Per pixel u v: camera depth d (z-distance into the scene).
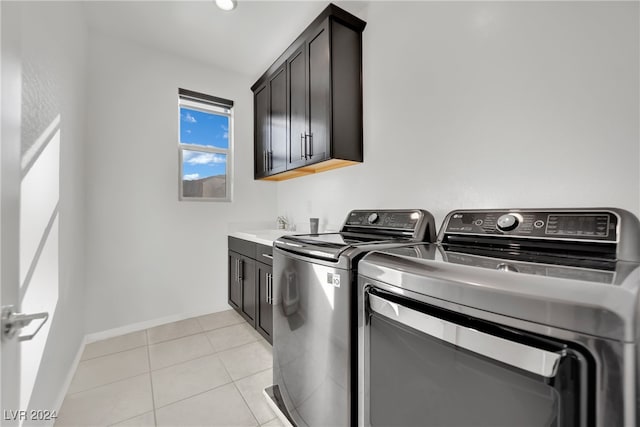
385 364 0.91
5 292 0.59
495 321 0.63
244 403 1.58
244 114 3.06
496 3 1.34
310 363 1.25
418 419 0.81
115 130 2.38
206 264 2.86
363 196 2.08
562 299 0.55
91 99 2.27
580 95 1.08
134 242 2.48
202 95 2.79
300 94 2.20
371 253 1.01
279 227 3.10
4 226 0.59
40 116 1.25
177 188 2.69
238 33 2.33
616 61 1.00
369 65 2.02
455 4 1.51
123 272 2.43
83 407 1.53
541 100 1.18
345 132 1.98
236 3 1.99
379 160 1.95
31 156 1.15
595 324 0.51
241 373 1.86
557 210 1.00
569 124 1.11
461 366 0.70
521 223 1.06
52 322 1.39
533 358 0.58
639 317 0.50
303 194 2.77
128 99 2.44
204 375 1.84
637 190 0.96
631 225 0.84
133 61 2.46
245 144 3.07
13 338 0.61
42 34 1.29
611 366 0.50
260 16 2.12
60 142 1.54
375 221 1.71
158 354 2.09
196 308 2.80
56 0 1.48
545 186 1.17
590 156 1.06
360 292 1.01
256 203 3.14
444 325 0.73
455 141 1.50
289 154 2.35
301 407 1.32
